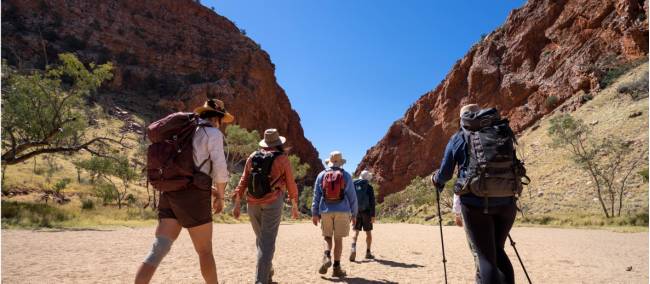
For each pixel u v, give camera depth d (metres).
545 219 34.97
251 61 135.12
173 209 2.96
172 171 2.92
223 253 7.84
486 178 3.10
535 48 115.25
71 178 40.41
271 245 4.23
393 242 12.12
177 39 128.88
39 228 12.95
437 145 131.50
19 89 20.77
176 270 5.47
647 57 82.50
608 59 92.00
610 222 29.84
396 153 139.50
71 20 111.06
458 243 12.02
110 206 29.16
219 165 3.04
